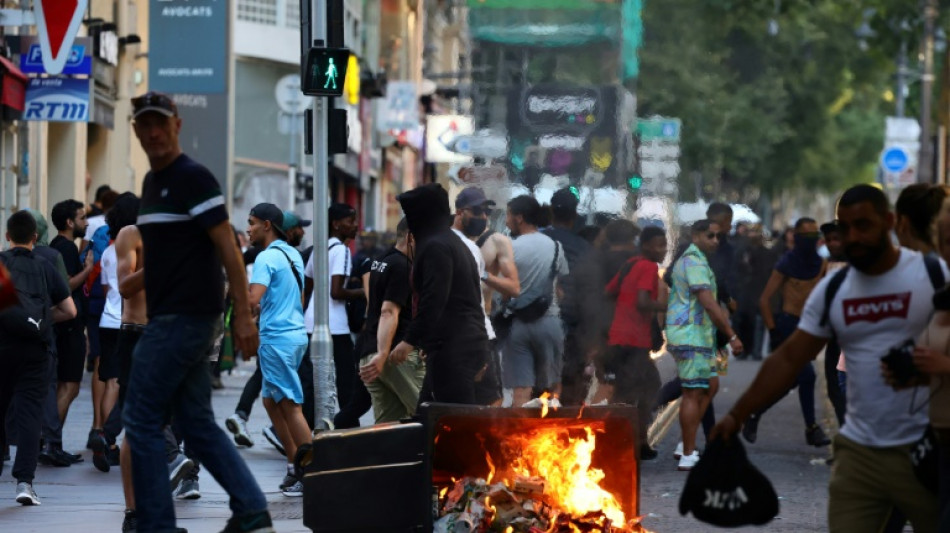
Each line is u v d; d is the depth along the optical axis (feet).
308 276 104.06
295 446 87.66
